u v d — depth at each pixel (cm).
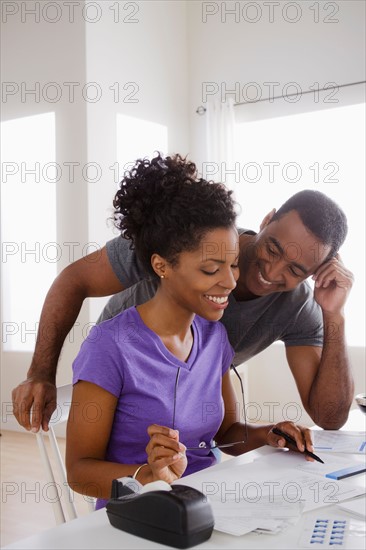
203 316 125
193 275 120
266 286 154
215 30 456
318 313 168
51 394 149
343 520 94
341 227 152
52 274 436
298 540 87
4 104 432
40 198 436
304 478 113
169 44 454
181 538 84
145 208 124
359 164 409
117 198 133
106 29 407
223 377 148
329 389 156
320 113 421
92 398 123
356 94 405
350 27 407
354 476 116
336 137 416
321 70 417
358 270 409
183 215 118
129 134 429
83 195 395
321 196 151
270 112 436
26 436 409
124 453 128
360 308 409
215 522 92
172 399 128
